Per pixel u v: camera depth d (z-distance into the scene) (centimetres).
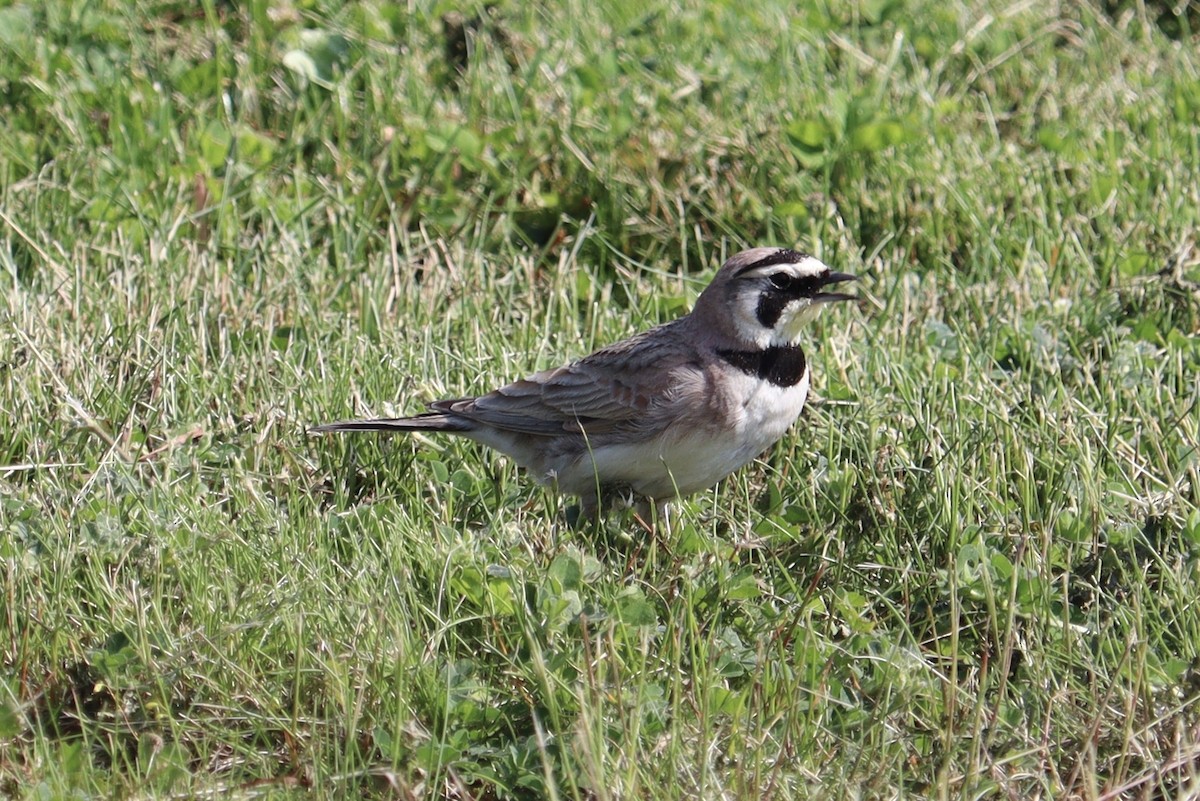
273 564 937
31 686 865
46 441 1098
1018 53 1781
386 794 815
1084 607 961
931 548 1016
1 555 941
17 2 1666
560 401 1064
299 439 1137
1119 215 1509
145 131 1519
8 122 1541
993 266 1462
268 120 1589
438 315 1344
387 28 1692
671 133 1552
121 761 836
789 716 830
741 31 1802
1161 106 1686
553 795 761
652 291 1364
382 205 1494
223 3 1692
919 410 1157
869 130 1528
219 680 861
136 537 947
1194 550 984
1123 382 1201
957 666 917
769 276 1034
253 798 799
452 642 913
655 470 1064
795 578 1004
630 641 893
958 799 809
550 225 1500
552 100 1591
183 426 1127
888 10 1850
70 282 1313
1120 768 818
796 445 1136
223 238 1435
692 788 799
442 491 1089
